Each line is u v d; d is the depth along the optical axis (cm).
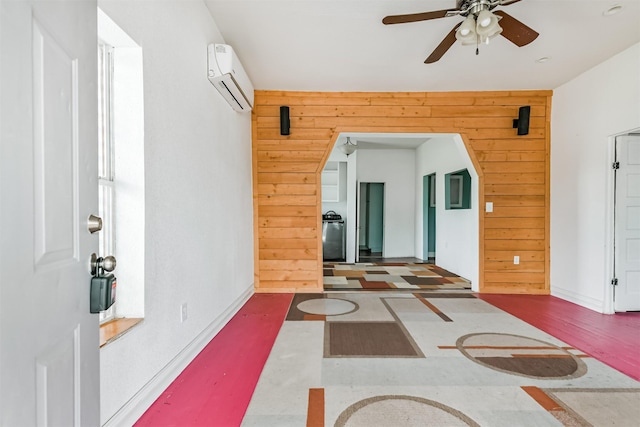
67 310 81
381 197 835
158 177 177
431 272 559
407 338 264
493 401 175
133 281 162
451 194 581
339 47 305
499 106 411
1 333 59
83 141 90
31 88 68
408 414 163
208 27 252
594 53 313
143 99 162
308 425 155
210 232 258
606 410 167
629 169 328
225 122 297
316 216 419
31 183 68
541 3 239
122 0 145
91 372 93
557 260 398
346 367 214
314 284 420
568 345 250
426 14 209
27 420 65
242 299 358
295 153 417
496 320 309
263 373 205
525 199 412
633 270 330
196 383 193
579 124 363
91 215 93
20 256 64
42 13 72
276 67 346
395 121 414
